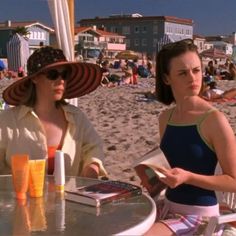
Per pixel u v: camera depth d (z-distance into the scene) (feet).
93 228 7.47
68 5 17.42
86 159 12.00
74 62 11.49
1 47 245.04
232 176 9.26
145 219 7.85
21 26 245.04
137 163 9.36
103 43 282.97
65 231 7.36
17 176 8.95
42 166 9.16
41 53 11.51
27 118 11.68
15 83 11.49
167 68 10.05
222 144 9.33
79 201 8.72
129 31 388.37
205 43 403.13
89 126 12.28
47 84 11.55
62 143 11.83
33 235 7.22
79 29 295.48
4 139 11.62
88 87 12.89
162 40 98.32
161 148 10.09
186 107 9.86
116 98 56.75
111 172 21.35
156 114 41.42
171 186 9.05
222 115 9.56
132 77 85.10
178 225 9.20
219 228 9.03
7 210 8.38
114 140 28.89
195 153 9.57
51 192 9.48
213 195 9.67
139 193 9.17
